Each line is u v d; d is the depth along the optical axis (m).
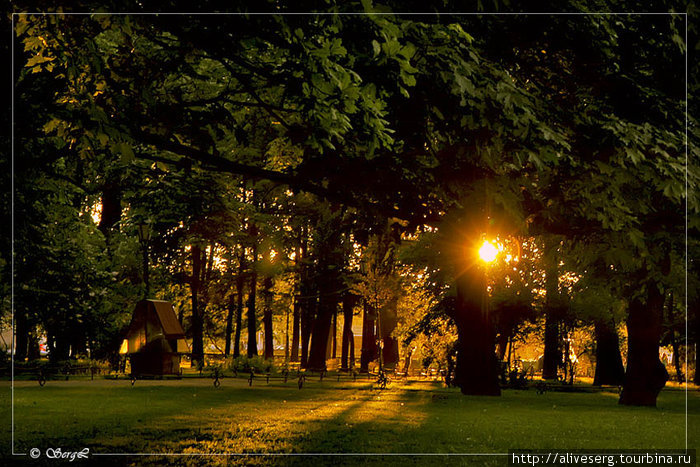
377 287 44.53
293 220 45.34
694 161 13.47
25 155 14.56
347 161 12.66
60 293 25.12
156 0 9.25
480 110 11.00
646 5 13.87
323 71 8.88
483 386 29.47
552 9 12.56
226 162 13.38
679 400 32.59
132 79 12.74
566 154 12.66
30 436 14.74
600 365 45.56
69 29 10.59
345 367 60.94
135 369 37.59
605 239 16.34
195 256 51.88
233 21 9.26
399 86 9.27
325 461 12.32
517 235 16.62
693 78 14.77
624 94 13.88
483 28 12.76
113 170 20.14
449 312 37.16
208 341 71.44
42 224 21.14
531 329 43.16
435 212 13.73
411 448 13.86
